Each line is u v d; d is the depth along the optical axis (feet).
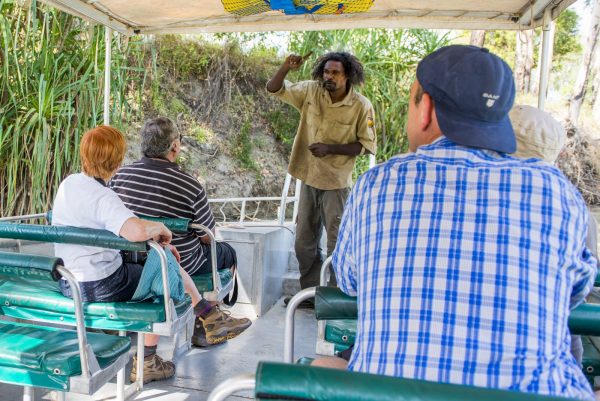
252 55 29.63
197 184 9.89
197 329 11.35
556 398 2.47
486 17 11.63
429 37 22.45
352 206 4.09
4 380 6.29
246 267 13.39
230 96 28.73
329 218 13.29
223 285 10.48
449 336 3.30
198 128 27.73
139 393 9.14
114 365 6.75
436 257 3.46
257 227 14.66
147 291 8.12
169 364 9.81
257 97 29.43
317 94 13.15
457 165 3.66
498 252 3.39
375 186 3.84
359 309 3.77
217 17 12.65
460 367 3.24
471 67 3.73
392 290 3.50
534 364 3.23
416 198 3.65
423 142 4.03
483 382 3.21
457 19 11.77
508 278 3.34
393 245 3.60
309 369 2.70
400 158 3.86
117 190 9.66
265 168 28.37
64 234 6.90
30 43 15.16
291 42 24.00
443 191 3.61
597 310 4.50
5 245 10.44
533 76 29.32
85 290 7.95
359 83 12.98
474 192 3.56
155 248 7.42
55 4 11.19
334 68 12.54
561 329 3.41
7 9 14.40
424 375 3.26
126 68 16.56
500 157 3.78
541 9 10.69
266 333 12.28
